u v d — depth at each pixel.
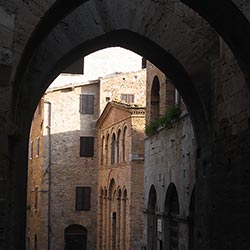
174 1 15.84
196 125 16.03
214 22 11.31
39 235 48.81
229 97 12.30
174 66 16.09
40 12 8.95
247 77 11.02
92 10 15.39
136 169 36.69
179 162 20.28
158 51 16.08
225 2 10.24
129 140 37.59
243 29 10.43
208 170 14.62
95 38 15.38
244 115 11.30
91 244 49.66
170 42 15.69
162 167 23.36
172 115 20.73
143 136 37.03
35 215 51.16
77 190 50.06
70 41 15.07
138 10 15.72
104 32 15.41
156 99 26.09
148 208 26.33
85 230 50.31
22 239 13.91
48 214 48.94
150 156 26.23
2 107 8.11
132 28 15.62
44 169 49.47
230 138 12.16
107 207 44.72
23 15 8.70
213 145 13.48
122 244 38.72
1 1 8.24
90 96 51.09
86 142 50.62
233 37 11.00
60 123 50.31
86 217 49.91
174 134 21.22
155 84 25.95
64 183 49.84
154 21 15.77
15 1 8.55
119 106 40.06
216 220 12.91
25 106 14.30
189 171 18.69
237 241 11.56
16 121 10.06
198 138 15.91
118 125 41.28
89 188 50.31
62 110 50.44
